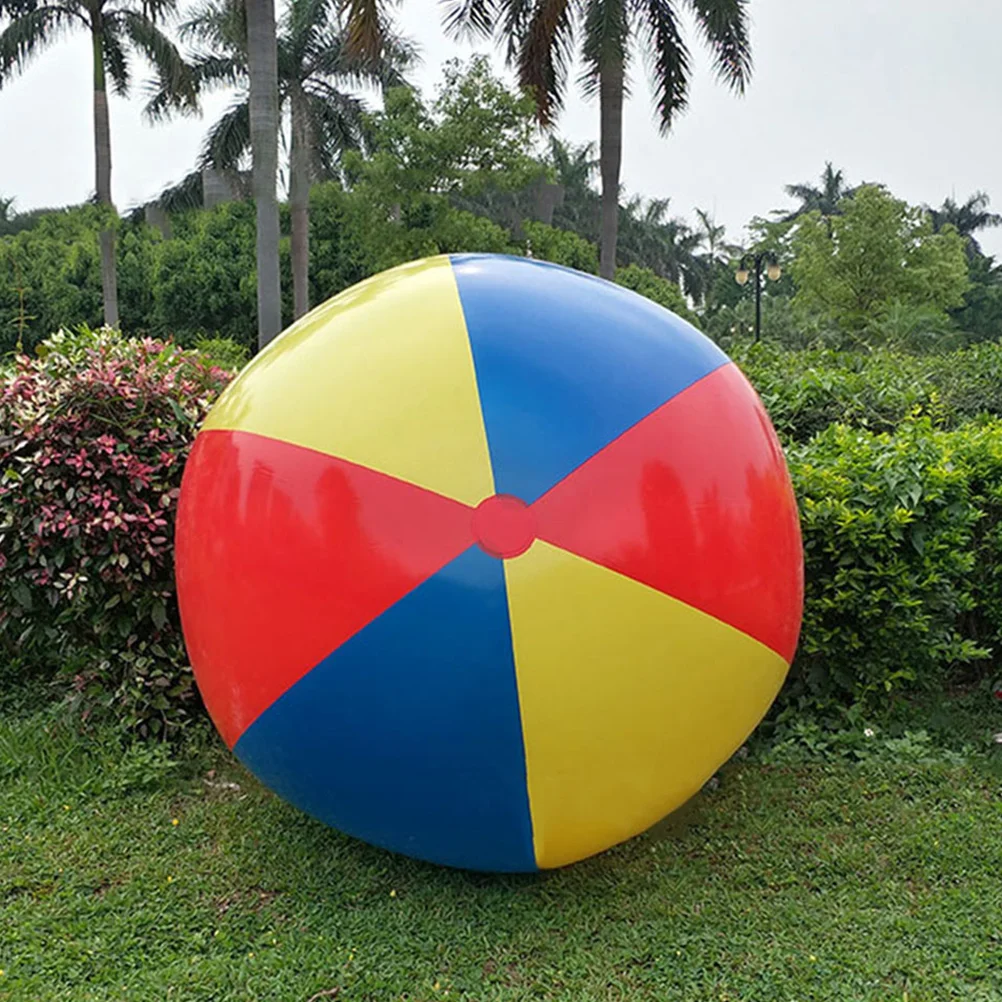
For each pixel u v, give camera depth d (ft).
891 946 9.62
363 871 11.01
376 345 9.73
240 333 98.12
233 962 9.39
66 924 10.02
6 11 75.77
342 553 8.89
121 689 14.05
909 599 14.08
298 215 77.77
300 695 9.20
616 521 8.91
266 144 47.11
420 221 68.28
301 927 9.98
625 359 9.78
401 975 9.25
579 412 9.17
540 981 9.17
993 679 16.81
